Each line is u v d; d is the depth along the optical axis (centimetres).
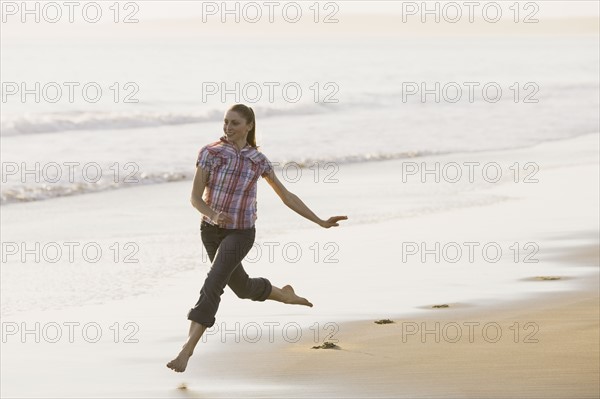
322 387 1525
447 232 3262
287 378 1591
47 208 4028
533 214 3669
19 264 2780
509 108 10444
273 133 7462
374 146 6662
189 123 8262
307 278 2517
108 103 10850
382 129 7950
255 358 1730
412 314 2067
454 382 1521
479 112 9875
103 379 1625
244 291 1670
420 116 9325
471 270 2597
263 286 1684
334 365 1658
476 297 2236
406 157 6072
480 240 3088
